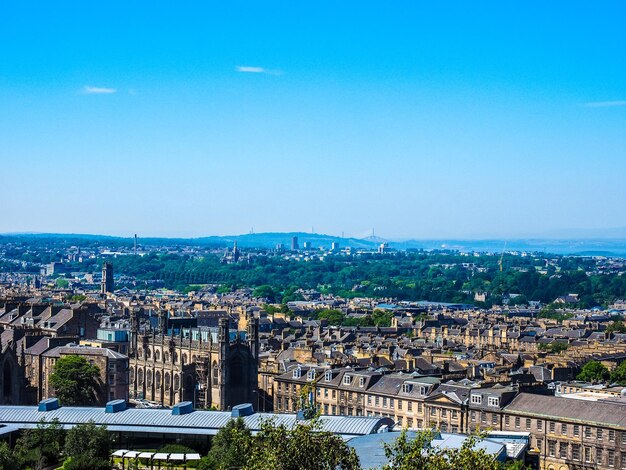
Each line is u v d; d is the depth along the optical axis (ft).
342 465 467.93
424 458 449.06
